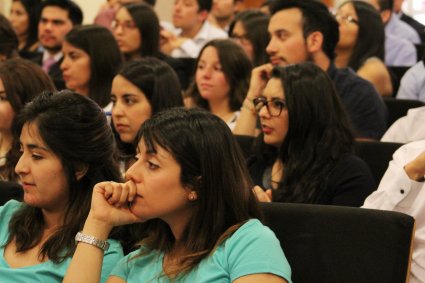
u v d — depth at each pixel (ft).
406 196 8.03
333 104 9.72
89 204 7.51
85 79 15.17
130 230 7.61
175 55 21.03
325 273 6.83
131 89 11.41
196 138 6.44
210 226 6.51
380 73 16.55
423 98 16.80
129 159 8.78
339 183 9.45
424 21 31.65
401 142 11.49
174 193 6.45
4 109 10.44
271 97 9.68
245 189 6.60
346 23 16.84
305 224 6.98
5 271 7.42
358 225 6.80
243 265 6.24
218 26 25.96
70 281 6.66
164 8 31.65
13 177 9.61
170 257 6.82
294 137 9.63
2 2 28.48
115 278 7.00
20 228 7.74
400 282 6.63
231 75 13.79
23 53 21.99
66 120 7.38
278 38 13.55
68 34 15.24
